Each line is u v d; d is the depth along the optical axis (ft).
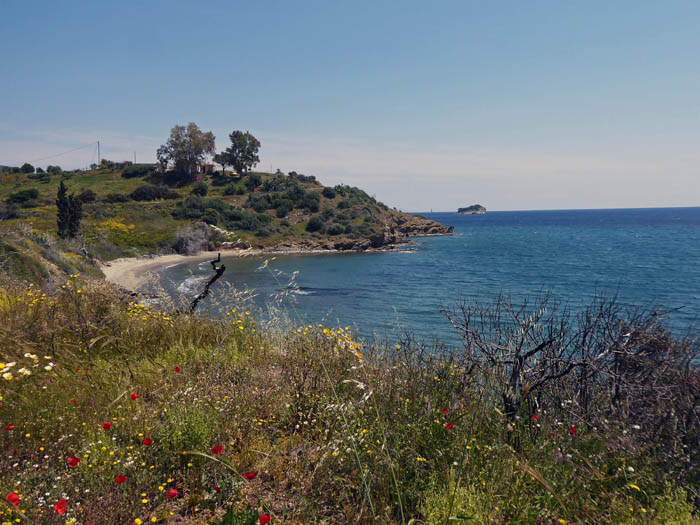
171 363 18.57
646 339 13.51
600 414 12.68
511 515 9.11
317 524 9.54
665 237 448.24
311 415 14.08
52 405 13.46
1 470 10.05
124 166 496.23
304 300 140.15
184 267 222.48
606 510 9.26
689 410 11.77
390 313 115.44
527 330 14.42
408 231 487.61
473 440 11.22
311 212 405.59
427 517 9.17
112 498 9.67
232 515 9.15
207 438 12.06
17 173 464.65
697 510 9.53
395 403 12.72
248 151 475.72
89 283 24.36
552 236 492.54
